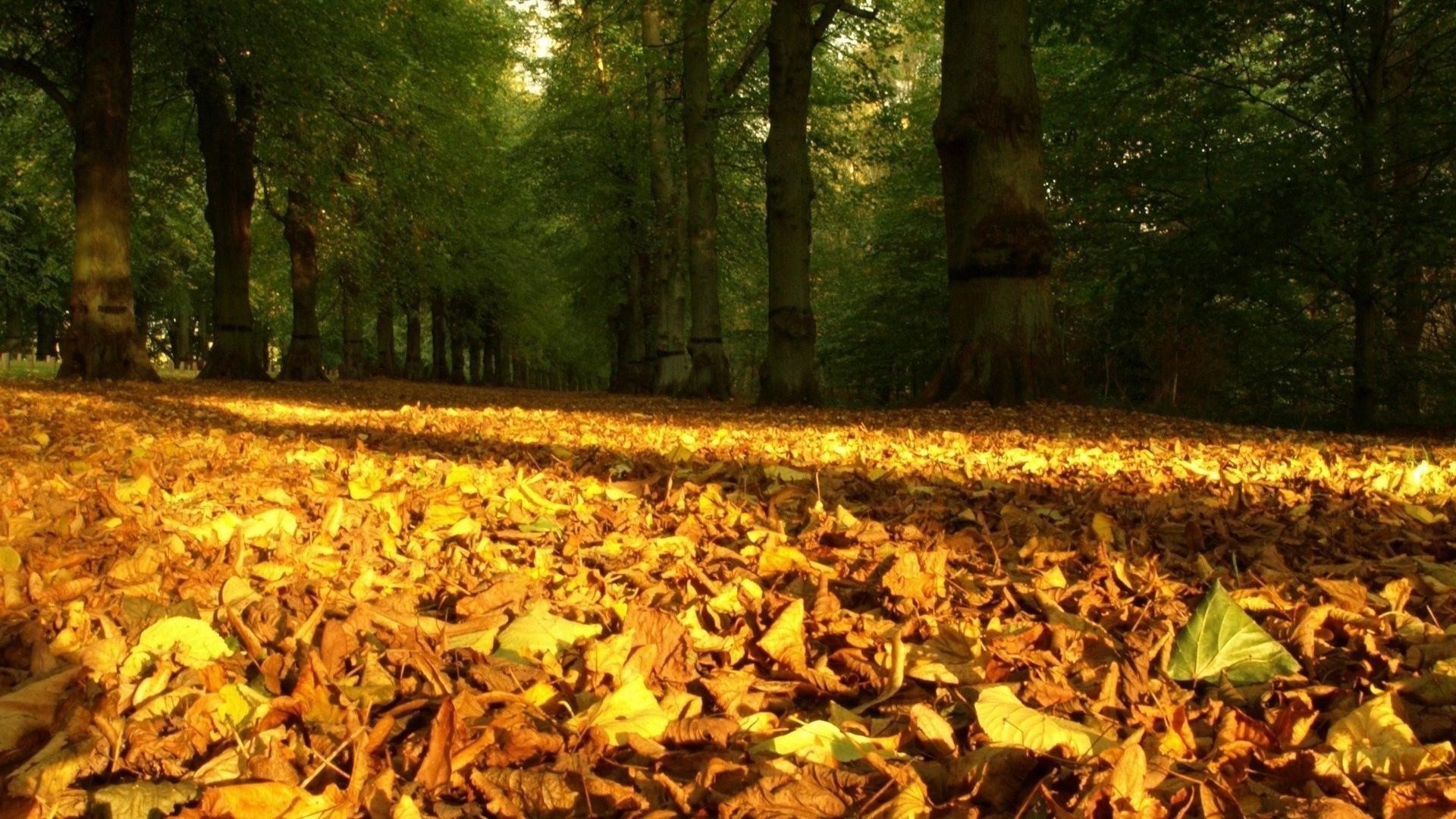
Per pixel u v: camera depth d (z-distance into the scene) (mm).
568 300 47188
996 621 2309
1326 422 15984
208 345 55594
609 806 1354
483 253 37344
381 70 23000
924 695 1864
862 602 2672
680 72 24594
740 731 1645
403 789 1376
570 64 29172
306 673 1637
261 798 1246
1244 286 15609
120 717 1539
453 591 2631
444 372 41906
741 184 28906
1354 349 16984
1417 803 1273
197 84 21703
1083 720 1688
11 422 7652
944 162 12742
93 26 17078
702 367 22266
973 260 12266
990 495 4570
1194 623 2006
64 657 1889
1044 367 12148
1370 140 14242
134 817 1267
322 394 17188
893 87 22297
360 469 5055
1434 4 14867
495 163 32094
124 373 17125
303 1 19891
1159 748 1502
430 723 1659
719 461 6059
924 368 29375
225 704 1605
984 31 12102
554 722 1613
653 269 32062
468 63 28344
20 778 1334
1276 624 2232
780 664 2029
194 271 41000
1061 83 22562
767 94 24156
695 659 2000
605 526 3783
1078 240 19406
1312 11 16328
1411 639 2131
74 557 2760
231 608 2129
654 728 1621
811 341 15945
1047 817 1309
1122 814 1228
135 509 3650
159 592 2459
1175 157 17375
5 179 28562
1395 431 13781
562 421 10570
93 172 16953
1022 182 12117
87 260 16938
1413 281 16297
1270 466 6031
